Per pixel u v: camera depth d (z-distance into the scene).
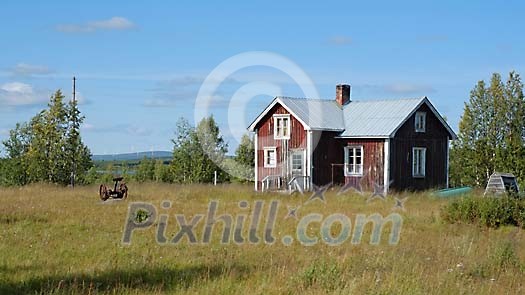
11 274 15.22
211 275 15.48
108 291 13.59
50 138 53.22
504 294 14.09
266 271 15.86
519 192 29.89
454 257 17.92
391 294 13.17
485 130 64.06
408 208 31.56
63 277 14.83
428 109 51.12
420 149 50.38
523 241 21.69
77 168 55.78
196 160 63.69
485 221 25.38
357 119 51.00
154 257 17.77
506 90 64.12
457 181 63.94
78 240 20.42
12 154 60.59
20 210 27.11
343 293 13.12
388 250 19.09
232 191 39.38
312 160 48.75
